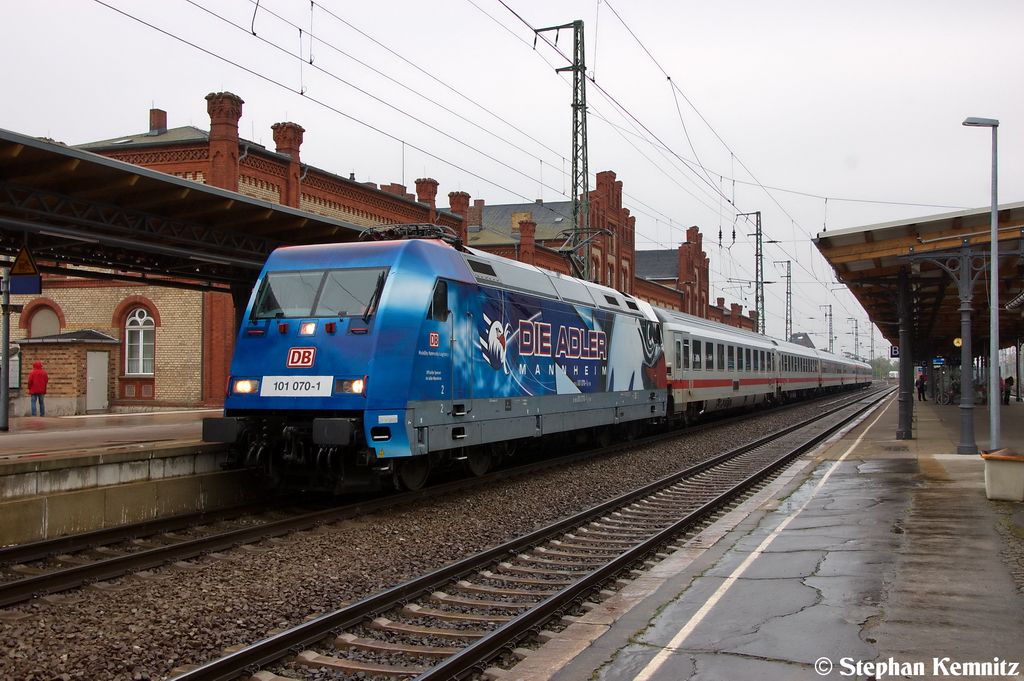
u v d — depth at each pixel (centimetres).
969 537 863
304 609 701
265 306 1159
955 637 552
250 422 1123
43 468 934
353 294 1120
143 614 672
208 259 1374
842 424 2806
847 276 2045
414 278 1138
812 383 4828
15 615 670
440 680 527
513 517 1132
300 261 1180
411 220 3075
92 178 1112
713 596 678
